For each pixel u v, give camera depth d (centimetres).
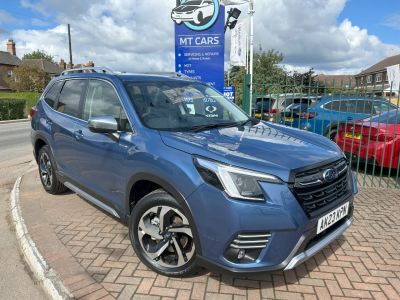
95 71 448
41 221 441
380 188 595
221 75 826
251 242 261
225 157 273
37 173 679
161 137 318
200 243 279
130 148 335
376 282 313
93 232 411
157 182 304
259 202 258
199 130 346
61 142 465
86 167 411
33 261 350
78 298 289
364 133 639
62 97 495
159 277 318
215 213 265
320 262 346
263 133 357
